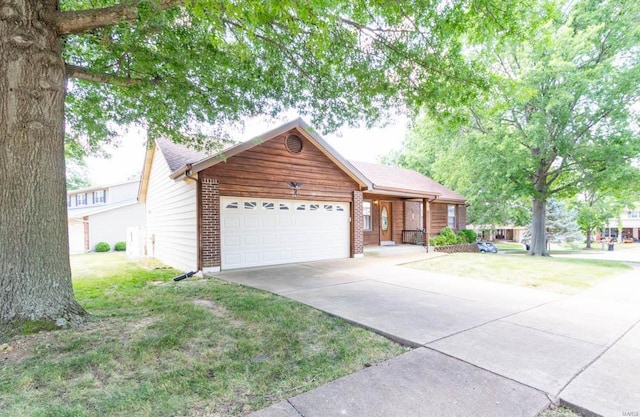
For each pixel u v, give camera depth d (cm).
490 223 1822
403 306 492
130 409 228
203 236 806
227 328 393
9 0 349
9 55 352
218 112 654
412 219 1636
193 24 468
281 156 954
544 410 230
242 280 707
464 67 536
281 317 436
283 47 536
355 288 624
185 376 275
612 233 3975
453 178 1650
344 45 516
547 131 1301
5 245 360
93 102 626
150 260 1219
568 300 543
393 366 294
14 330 349
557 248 2928
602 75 1198
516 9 449
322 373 281
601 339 360
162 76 566
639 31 1148
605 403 234
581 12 1289
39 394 246
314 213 1048
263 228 928
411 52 521
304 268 881
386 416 218
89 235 2002
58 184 392
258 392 251
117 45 502
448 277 751
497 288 631
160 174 1220
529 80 1241
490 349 330
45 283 377
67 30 387
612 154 1226
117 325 399
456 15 450
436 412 223
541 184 1517
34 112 367
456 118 605
